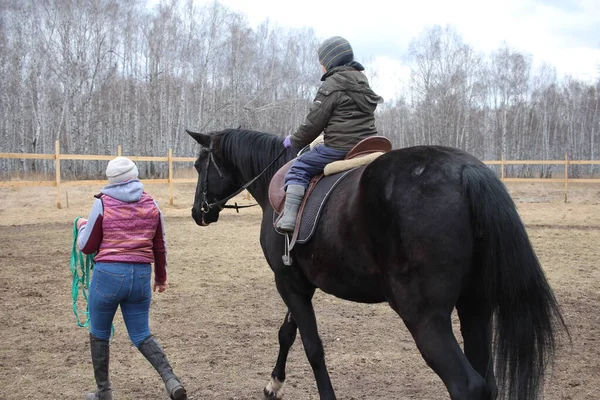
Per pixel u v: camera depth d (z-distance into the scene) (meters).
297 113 44.25
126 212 4.02
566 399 4.25
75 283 4.72
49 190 23.03
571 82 52.66
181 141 39.97
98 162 37.12
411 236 2.88
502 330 2.82
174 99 39.94
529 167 46.41
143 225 4.07
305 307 3.96
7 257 10.21
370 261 3.14
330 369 5.00
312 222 3.57
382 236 3.02
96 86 38.53
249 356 5.36
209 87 42.09
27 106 38.22
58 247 11.26
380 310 7.01
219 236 13.28
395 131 53.66
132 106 41.19
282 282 4.02
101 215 4.00
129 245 4.00
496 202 2.79
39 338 5.80
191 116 41.22
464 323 3.17
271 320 6.52
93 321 4.07
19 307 6.96
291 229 3.73
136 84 41.75
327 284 3.54
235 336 5.94
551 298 2.81
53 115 38.59
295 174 3.86
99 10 38.69
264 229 4.29
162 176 35.47
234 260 10.27
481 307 3.09
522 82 47.56
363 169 3.47
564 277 8.61
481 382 2.68
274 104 37.34
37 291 7.75
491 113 48.34
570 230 14.07
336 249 3.34
